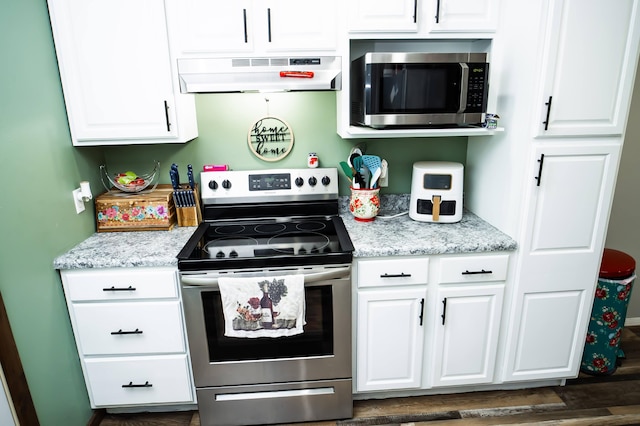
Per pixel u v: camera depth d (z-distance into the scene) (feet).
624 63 5.10
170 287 5.49
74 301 5.52
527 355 6.30
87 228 6.17
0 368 4.30
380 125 5.77
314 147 7.11
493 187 6.32
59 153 5.48
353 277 5.64
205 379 5.80
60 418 5.35
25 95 4.81
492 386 6.73
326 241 5.86
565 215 5.63
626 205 7.85
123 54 5.46
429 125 5.97
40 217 5.05
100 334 5.65
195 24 5.37
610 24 4.95
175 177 6.45
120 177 6.41
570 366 6.45
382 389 6.25
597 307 6.77
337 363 5.89
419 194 6.48
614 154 5.45
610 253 7.25
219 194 6.73
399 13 5.45
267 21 5.42
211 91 5.50
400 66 5.46
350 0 5.32
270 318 5.32
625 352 7.66
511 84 5.64
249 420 6.09
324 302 5.57
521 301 5.99
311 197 6.89
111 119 5.70
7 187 4.49
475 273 5.75
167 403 6.09
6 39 4.52
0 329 4.29
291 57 5.52
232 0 5.32
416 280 5.71
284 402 6.03
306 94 6.84
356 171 6.56
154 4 5.28
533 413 6.26
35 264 4.94
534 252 5.76
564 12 4.86
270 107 6.86
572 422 6.08
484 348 6.19
